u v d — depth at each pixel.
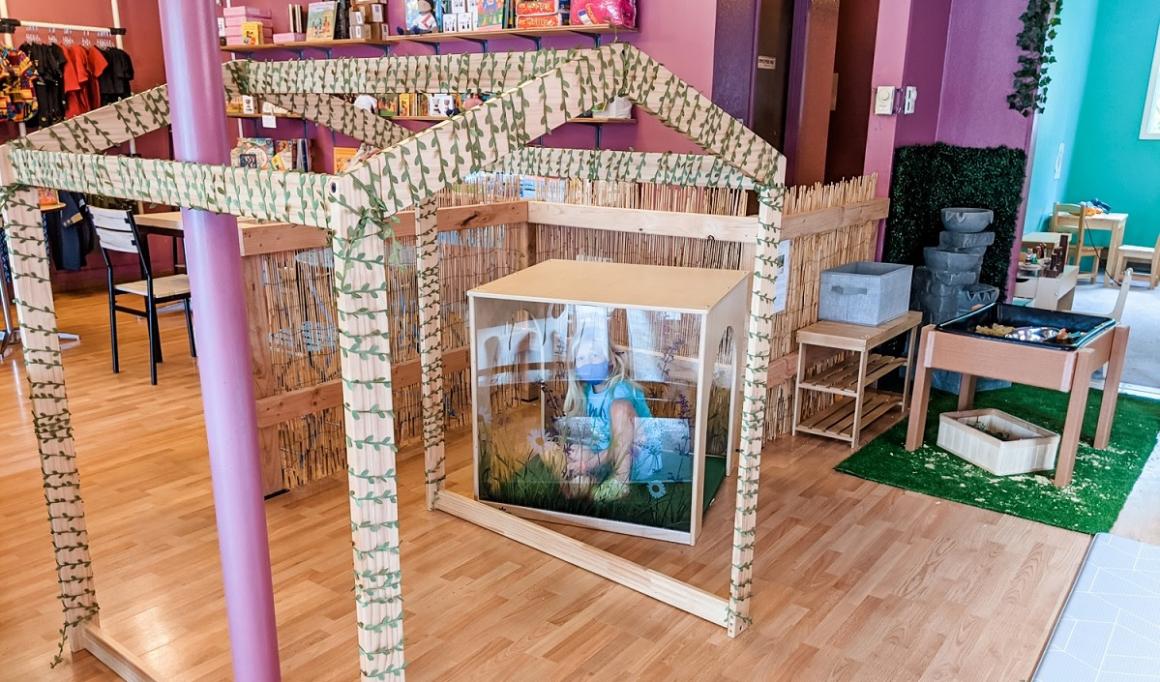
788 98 4.91
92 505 3.05
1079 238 7.44
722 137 1.90
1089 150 8.27
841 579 2.61
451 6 5.20
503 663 2.19
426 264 2.82
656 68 1.73
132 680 2.10
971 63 4.64
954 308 4.36
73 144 1.95
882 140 4.40
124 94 6.57
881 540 2.86
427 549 2.78
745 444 2.20
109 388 4.34
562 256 3.96
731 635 2.31
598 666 2.18
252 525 1.78
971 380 4.05
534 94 1.48
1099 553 2.77
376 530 1.37
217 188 1.40
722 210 3.46
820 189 3.84
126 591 2.50
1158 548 2.81
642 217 3.61
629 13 4.64
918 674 2.16
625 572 2.56
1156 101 7.85
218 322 1.66
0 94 5.77
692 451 2.75
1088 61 7.94
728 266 3.45
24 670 2.15
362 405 1.30
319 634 2.31
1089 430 3.91
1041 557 2.76
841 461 3.54
